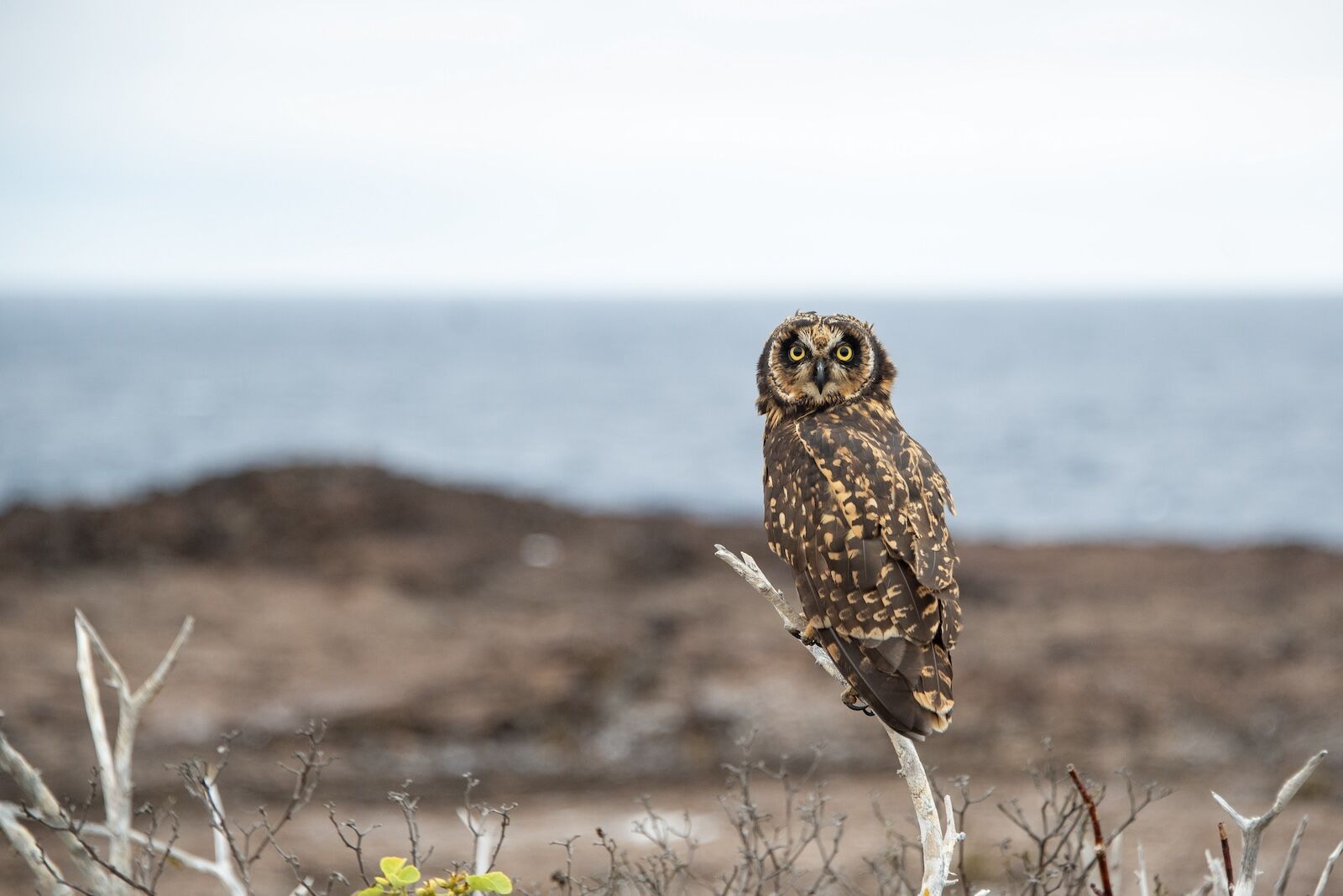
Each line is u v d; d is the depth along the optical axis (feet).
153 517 101.60
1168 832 48.21
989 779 56.08
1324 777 56.59
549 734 63.62
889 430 20.56
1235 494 204.85
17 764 17.81
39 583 87.04
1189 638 78.84
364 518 105.09
